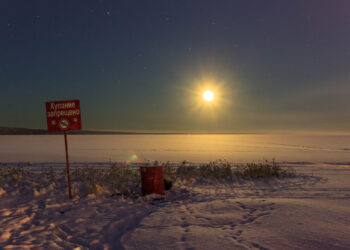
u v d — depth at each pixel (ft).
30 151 99.40
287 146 161.27
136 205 18.60
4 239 11.45
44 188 23.29
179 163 51.83
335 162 57.72
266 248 9.96
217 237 11.23
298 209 15.78
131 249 10.35
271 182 28.89
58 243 11.12
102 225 14.10
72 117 20.43
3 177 28.19
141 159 65.05
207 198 20.61
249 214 15.06
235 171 35.58
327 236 11.12
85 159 65.05
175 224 13.42
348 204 17.28
